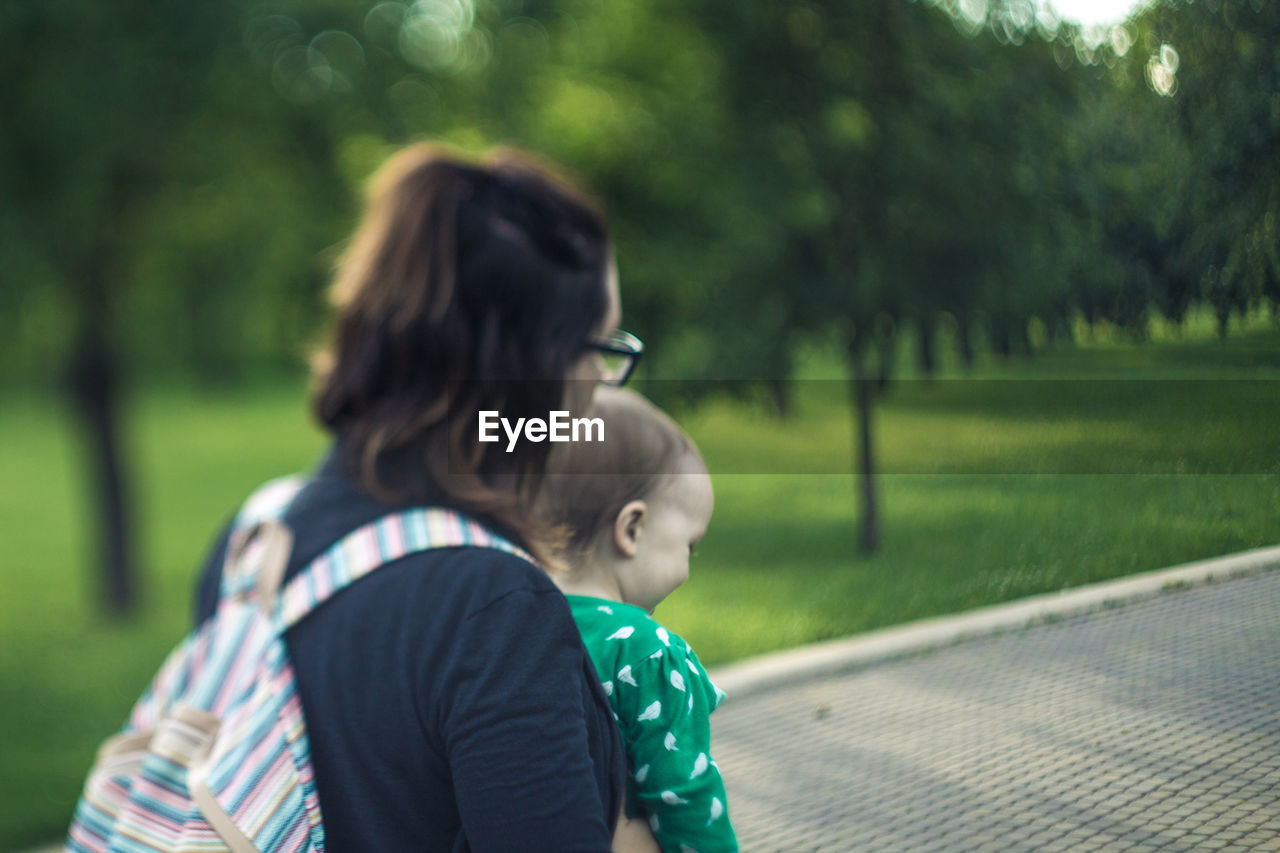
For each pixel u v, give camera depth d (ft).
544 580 2.55
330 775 2.56
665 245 19.12
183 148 20.54
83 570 37.04
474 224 2.69
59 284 22.67
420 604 2.52
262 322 24.58
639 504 2.83
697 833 2.68
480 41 23.77
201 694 3.00
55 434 78.38
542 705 2.38
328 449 3.06
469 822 2.35
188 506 48.75
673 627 2.89
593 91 22.49
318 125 21.06
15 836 13.29
